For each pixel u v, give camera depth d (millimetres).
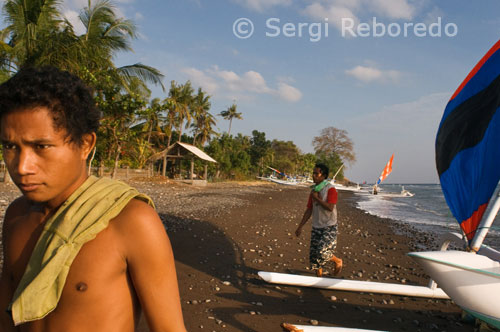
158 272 707
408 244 8750
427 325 3598
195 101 41031
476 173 3135
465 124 3293
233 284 4617
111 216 696
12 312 640
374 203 26891
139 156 26516
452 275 2680
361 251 7449
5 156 679
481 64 3258
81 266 679
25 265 774
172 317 718
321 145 82125
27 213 822
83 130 718
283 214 13125
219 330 3242
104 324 684
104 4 15055
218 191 23625
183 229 7941
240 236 7891
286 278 4512
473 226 3152
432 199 34844
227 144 48500
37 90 638
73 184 750
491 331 2939
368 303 4160
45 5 13938
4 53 14016
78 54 14633
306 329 3148
